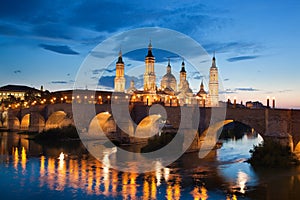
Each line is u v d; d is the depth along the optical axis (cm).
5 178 7238
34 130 17350
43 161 9225
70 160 9412
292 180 7106
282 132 8950
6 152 10806
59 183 6881
